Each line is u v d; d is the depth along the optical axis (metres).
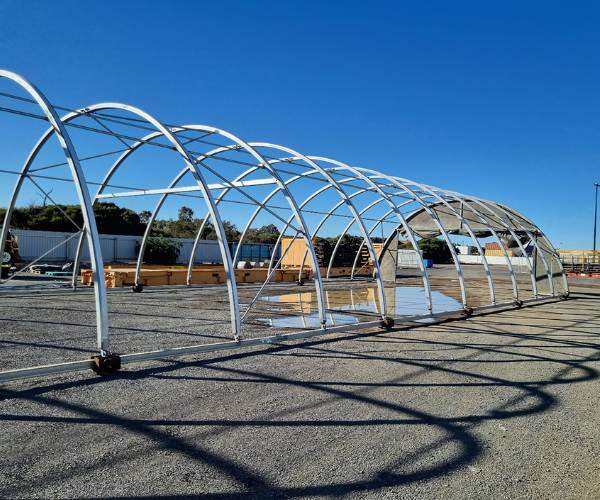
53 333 7.82
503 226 15.82
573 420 4.49
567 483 3.26
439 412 4.60
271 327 9.17
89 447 3.56
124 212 41.28
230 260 7.22
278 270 22.36
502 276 32.34
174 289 16.25
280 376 5.69
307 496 2.97
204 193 7.41
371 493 3.04
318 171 10.57
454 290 19.86
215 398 4.80
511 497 3.05
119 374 5.54
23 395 4.67
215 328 8.78
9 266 21.33
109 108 8.84
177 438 3.79
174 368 5.89
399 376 5.84
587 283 27.70
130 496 2.90
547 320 11.15
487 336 8.80
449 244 11.95
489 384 5.62
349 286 20.42
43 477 3.09
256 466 3.36
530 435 4.10
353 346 7.55
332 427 4.13
